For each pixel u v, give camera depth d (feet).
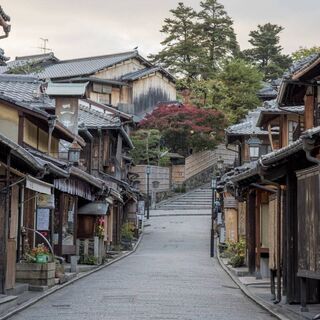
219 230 139.74
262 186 60.39
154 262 105.29
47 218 72.23
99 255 95.50
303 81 62.59
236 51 262.67
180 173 211.82
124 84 213.46
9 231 57.41
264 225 79.61
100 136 126.41
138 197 164.25
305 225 43.91
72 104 103.81
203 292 64.34
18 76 99.25
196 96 215.92
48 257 65.10
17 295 56.13
